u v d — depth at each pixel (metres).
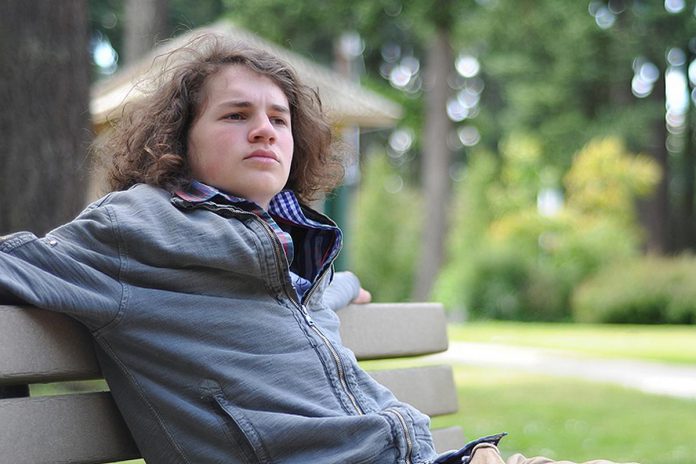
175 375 2.37
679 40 35.44
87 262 2.32
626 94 37.00
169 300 2.37
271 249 2.47
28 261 2.28
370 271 32.84
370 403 2.53
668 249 41.66
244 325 2.43
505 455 6.66
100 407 2.45
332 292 3.02
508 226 28.64
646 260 27.44
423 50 39.25
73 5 5.11
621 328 24.28
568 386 11.19
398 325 3.24
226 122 2.61
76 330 2.40
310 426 2.37
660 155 39.47
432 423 8.26
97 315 2.30
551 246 28.20
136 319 2.34
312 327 2.54
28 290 2.22
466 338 19.41
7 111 4.95
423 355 3.34
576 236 28.00
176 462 2.37
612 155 30.77
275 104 2.66
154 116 2.64
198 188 2.55
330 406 2.46
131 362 2.37
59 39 5.05
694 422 8.49
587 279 27.36
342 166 3.13
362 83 34.28
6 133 4.96
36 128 5.00
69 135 5.09
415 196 35.47
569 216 28.44
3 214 4.96
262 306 2.48
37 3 5.00
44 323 2.35
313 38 30.64
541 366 13.51
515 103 37.34
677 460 6.66
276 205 2.80
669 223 43.19
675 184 44.34
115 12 29.44
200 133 2.61
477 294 27.77
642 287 26.03
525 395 10.32
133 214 2.38
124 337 2.34
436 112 29.95
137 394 2.38
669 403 9.76
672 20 34.91
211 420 2.35
